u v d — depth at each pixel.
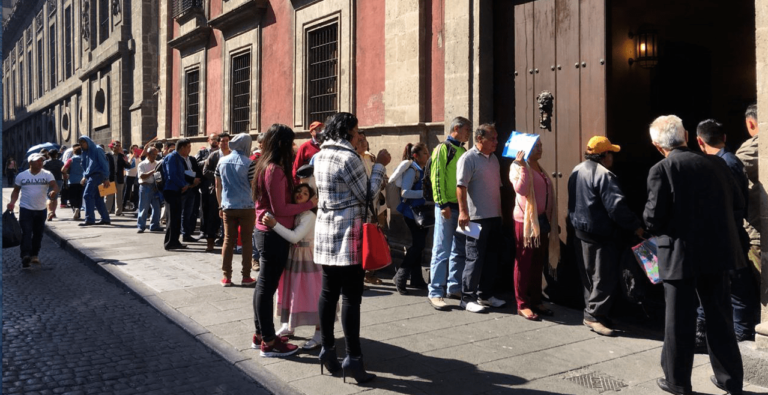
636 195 7.73
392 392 3.88
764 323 4.01
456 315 5.70
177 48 15.53
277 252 4.48
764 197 3.96
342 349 4.73
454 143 6.04
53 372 4.30
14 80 50.34
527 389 3.92
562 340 4.95
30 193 8.49
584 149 5.75
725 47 9.27
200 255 9.14
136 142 19.48
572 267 5.92
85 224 13.03
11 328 5.40
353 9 8.98
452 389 3.92
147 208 11.85
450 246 6.04
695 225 3.65
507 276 6.64
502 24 6.64
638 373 4.21
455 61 6.93
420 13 7.57
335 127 4.09
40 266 8.62
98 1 24.03
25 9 42.59
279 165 4.52
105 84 22.80
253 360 4.47
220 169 6.91
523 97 6.38
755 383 3.95
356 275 4.02
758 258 4.35
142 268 8.01
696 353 4.66
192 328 5.27
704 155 3.80
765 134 3.94
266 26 11.62
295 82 10.48
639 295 5.04
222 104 13.34
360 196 3.99
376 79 8.55
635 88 7.96
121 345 4.93
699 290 3.77
